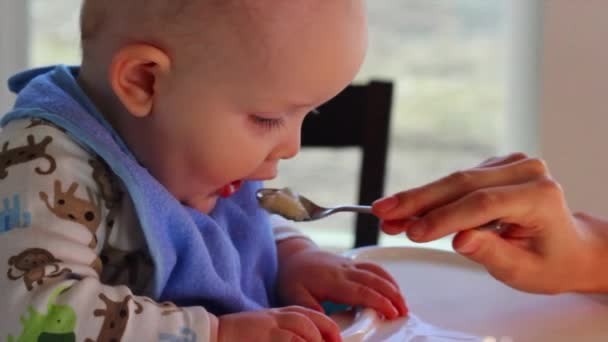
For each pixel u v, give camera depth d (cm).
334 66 60
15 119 61
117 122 65
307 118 117
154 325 53
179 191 67
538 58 137
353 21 60
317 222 170
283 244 81
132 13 61
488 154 166
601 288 69
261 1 58
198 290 66
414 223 63
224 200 76
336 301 71
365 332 61
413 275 76
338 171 173
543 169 68
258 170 65
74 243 55
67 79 65
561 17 131
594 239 70
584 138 133
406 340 61
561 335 62
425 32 167
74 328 51
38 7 172
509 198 64
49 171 57
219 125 61
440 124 168
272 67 58
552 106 133
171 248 64
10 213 55
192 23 59
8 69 165
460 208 62
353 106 116
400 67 169
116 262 62
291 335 55
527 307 68
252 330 55
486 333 62
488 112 166
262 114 61
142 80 61
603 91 131
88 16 65
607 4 129
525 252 67
